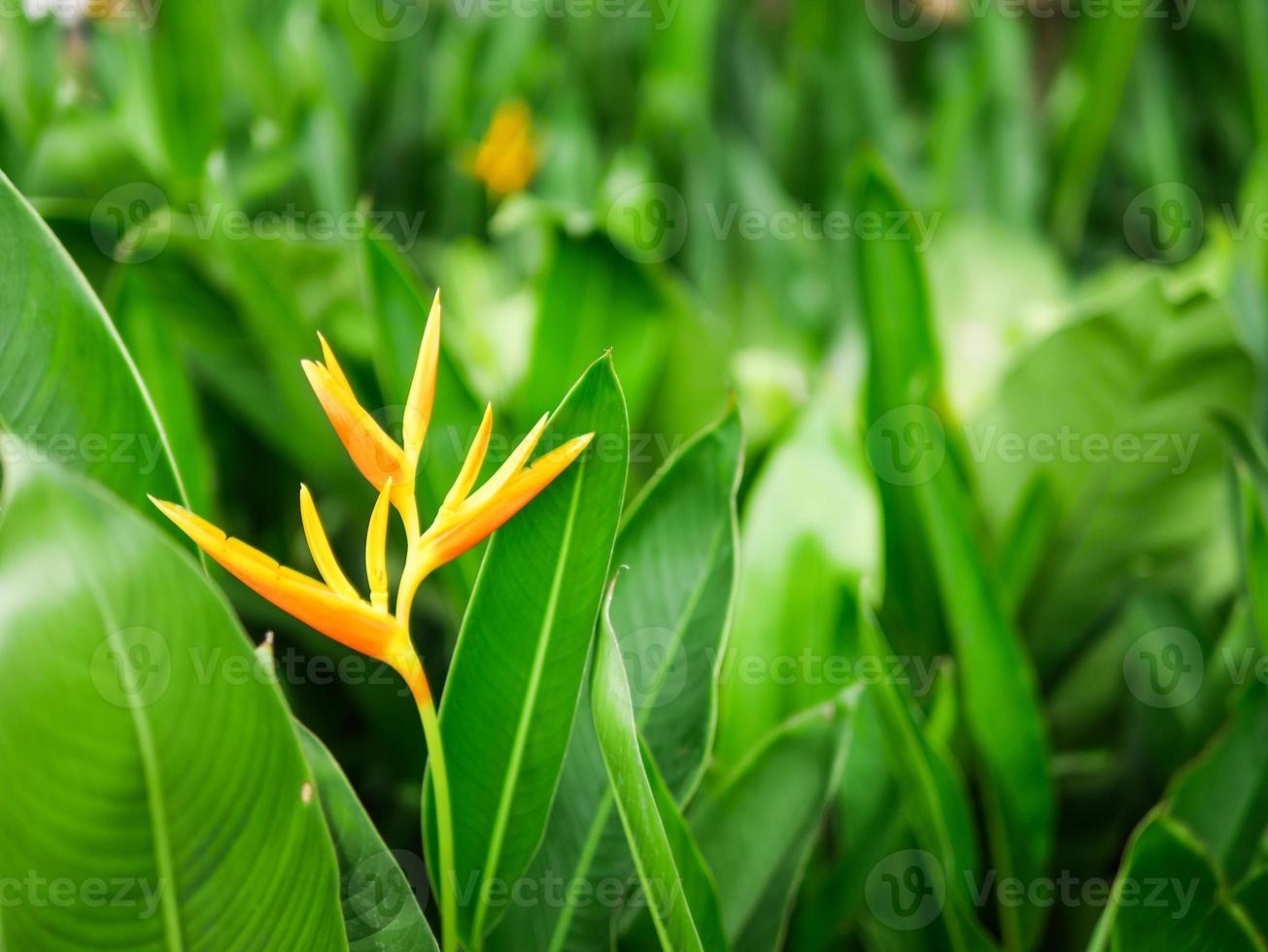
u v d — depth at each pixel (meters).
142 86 1.88
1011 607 1.46
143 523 0.71
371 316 1.13
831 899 1.06
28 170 1.74
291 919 0.77
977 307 1.91
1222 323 1.25
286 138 1.84
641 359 1.40
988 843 1.33
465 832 0.84
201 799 0.73
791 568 1.14
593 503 0.81
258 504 1.64
